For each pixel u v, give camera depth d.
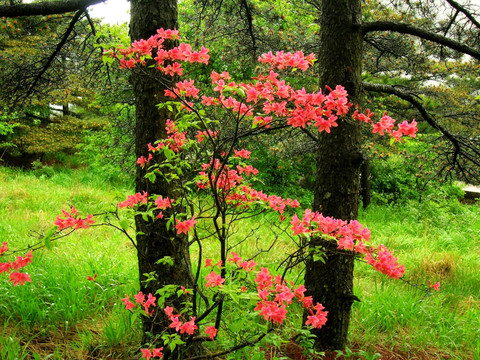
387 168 12.26
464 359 3.78
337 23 3.45
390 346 3.89
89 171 14.52
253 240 6.78
